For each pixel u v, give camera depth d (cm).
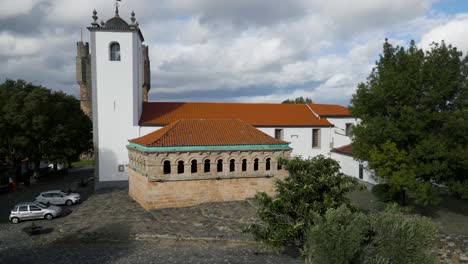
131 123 4512
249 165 3447
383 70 2938
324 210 1556
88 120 6856
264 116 5166
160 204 3155
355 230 1321
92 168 7912
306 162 1723
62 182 5628
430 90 2661
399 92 2678
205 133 3516
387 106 2833
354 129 3066
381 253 1359
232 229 2575
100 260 2105
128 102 4503
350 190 1748
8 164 5128
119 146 4497
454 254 2097
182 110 5009
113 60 4497
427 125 2728
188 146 3234
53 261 2108
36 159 5488
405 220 1405
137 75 4541
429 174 2655
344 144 5388
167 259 2103
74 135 5731
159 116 4772
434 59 2744
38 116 4800
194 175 3247
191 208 3156
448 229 2648
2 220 3212
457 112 2548
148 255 2172
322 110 5512
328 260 1310
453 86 2659
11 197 4362
